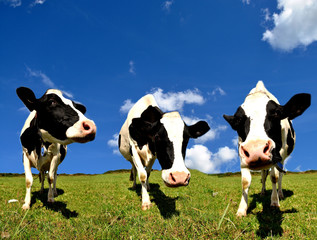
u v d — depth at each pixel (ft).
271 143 4.62
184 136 6.41
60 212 7.17
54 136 6.36
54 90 6.53
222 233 5.10
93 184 13.07
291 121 7.80
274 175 6.98
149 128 6.77
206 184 12.58
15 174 22.22
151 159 7.97
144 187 7.73
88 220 6.17
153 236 5.11
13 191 10.36
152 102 8.24
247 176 6.43
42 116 6.33
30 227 5.51
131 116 8.51
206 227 5.37
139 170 7.77
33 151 7.48
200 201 8.45
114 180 15.19
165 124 6.47
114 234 5.23
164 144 6.31
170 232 5.23
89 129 5.78
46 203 8.11
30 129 7.28
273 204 7.09
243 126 5.57
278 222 5.93
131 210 7.25
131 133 7.98
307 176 18.40
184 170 5.91
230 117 6.00
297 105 5.48
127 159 10.46
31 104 6.31
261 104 5.61
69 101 6.47
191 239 4.92
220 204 8.00
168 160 6.18
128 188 11.23
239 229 5.34
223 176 22.16
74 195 9.83
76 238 5.00
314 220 5.98
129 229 5.50
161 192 9.83
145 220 6.16
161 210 7.14
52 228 5.51
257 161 4.48
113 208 7.62
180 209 7.30
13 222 5.67
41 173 9.51
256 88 7.22
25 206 7.34
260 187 11.09
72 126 5.90
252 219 6.01
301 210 6.95
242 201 6.51
